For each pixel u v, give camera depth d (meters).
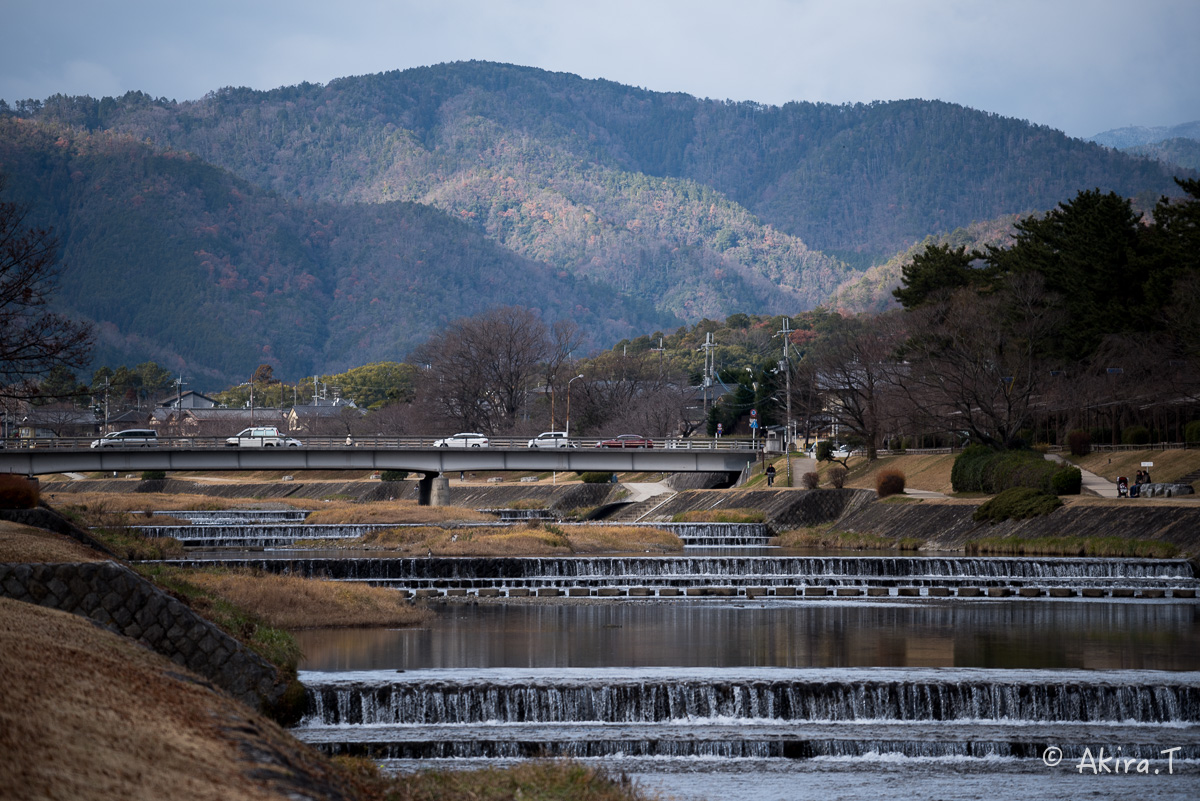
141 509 102.44
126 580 25.56
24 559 27.98
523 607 51.00
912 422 92.81
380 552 74.00
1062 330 91.50
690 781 25.25
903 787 24.91
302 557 67.19
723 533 89.50
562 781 20.56
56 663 15.26
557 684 30.16
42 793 10.13
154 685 16.41
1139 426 88.19
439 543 71.81
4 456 93.88
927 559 59.06
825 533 86.81
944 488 90.06
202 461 98.50
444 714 29.59
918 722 30.12
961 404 87.94
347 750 26.41
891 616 47.91
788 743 27.38
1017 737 28.06
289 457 100.12
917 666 34.69
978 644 39.59
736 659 36.22
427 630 43.00
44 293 52.78
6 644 15.52
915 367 91.38
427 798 18.12
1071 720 30.27
